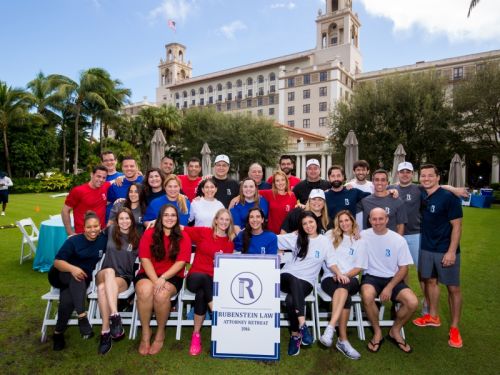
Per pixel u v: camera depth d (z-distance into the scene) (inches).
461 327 149.5
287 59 2396.7
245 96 2603.3
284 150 1429.6
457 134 955.3
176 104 3056.1
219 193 193.8
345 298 133.5
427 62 1978.3
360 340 139.8
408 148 961.5
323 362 122.6
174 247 139.3
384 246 143.7
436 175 146.9
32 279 203.6
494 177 1355.8
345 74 2054.6
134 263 157.1
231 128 1355.8
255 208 149.3
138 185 170.4
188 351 129.6
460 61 1841.8
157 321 131.8
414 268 246.5
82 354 125.4
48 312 134.7
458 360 123.0
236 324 127.6
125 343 134.8
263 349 125.2
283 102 2174.0
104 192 186.5
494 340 137.7
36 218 438.0
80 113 1198.3
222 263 132.0
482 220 475.5
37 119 1055.6
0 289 186.4
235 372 115.3
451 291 138.2
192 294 139.8
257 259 131.7
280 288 143.5
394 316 158.9
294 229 162.4
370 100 995.3
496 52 1775.3
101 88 1138.0
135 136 1332.4
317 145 1521.9
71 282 131.0
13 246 285.0
